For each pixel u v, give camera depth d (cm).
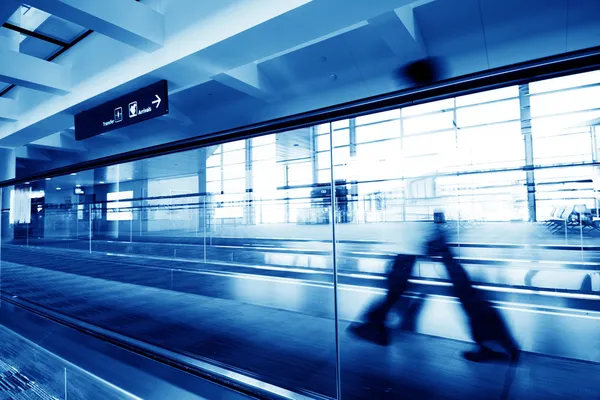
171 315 404
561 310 334
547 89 1023
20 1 370
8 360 362
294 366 258
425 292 425
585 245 624
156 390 242
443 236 809
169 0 520
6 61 585
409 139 1335
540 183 1102
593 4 496
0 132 929
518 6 535
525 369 234
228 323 366
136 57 574
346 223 1434
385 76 717
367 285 482
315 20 424
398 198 1399
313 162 1541
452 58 640
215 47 481
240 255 848
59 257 994
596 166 946
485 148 1233
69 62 693
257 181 1777
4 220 1228
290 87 823
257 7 432
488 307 357
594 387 209
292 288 500
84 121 706
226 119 990
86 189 2120
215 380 227
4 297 473
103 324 381
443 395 207
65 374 304
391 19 527
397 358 259
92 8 424
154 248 1128
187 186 1942
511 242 707
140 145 1259
